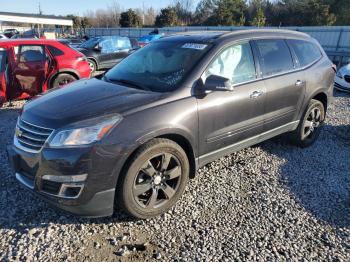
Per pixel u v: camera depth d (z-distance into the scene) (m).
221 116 3.77
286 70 4.66
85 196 2.98
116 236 3.15
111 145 2.98
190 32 4.65
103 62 15.03
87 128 2.97
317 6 41.62
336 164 4.85
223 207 3.64
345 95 9.88
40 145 3.06
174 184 3.54
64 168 2.93
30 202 3.64
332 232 3.29
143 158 3.17
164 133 3.26
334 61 14.97
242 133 4.11
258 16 35.44
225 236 3.18
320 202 3.81
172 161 3.46
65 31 49.69
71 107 3.24
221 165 4.63
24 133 3.26
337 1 43.12
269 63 4.43
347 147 5.55
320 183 4.25
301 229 3.32
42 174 3.04
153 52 4.27
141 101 3.29
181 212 3.54
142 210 3.30
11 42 7.32
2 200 3.67
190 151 3.62
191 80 3.59
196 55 3.83
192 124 3.49
